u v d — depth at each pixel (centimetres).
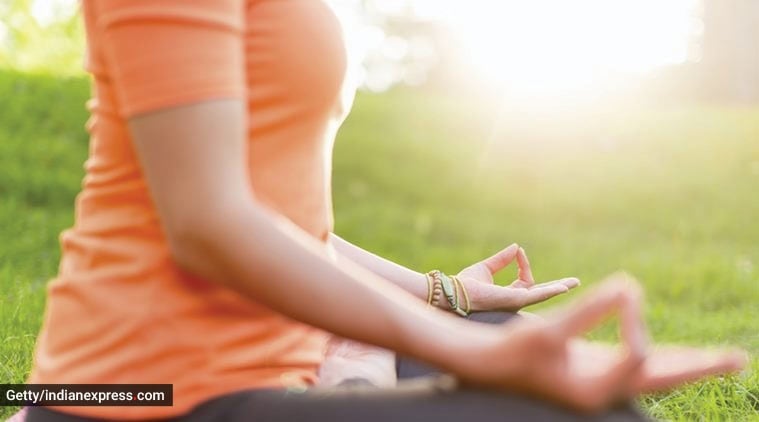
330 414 133
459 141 1412
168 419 140
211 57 129
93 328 142
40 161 1074
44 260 734
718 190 1277
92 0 142
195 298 140
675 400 325
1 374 325
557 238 1124
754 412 323
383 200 1234
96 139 147
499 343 126
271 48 141
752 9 2342
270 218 131
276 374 146
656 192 1268
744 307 740
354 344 200
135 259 141
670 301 820
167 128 128
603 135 1417
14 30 1836
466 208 1232
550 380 125
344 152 1330
